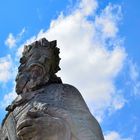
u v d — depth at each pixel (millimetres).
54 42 9938
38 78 9406
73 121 8445
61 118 8453
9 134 8906
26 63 9617
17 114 9031
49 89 9234
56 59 9891
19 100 9195
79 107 8781
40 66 9477
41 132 8258
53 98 8945
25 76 9438
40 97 9055
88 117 8656
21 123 8391
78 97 9039
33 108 8844
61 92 9078
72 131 8336
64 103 8797
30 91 9320
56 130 8242
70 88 9258
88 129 8438
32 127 8289
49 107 8641
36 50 9688
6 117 9312
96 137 8414
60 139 8195
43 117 8375
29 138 8320
